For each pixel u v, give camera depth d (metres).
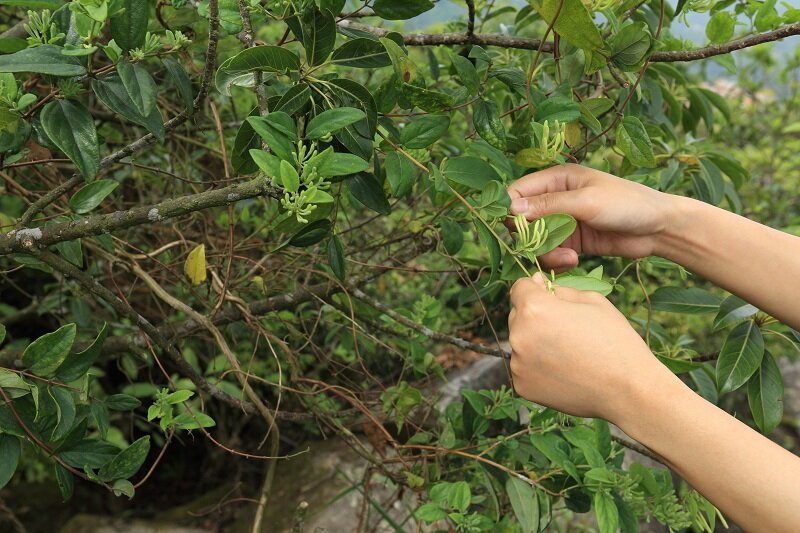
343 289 0.86
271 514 1.62
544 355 0.58
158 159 1.10
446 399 1.50
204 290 1.05
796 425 2.42
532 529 0.74
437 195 0.76
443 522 1.02
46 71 0.56
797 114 2.53
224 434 1.90
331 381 1.32
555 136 0.63
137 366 1.26
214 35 0.57
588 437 0.77
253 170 0.65
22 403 0.62
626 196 0.69
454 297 1.67
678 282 1.96
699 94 0.97
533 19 0.87
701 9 0.73
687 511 0.79
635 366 0.56
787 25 0.71
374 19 1.11
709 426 0.54
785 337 0.76
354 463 1.71
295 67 0.61
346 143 0.64
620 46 0.63
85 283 0.66
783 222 2.30
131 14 0.58
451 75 0.92
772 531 0.53
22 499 1.79
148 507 1.92
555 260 0.70
